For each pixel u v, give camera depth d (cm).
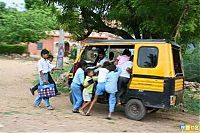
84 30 1692
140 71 1100
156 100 1076
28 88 1711
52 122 984
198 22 1157
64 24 1738
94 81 1150
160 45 1079
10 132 838
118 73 1115
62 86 1753
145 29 1354
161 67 1070
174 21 1198
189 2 1080
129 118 1132
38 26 4169
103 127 977
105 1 1405
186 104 1491
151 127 1052
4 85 1786
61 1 1520
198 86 2222
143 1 1155
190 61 2464
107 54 1214
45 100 1195
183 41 1408
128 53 1170
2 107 1169
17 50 4822
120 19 1402
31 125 925
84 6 1409
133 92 1112
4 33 4225
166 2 1140
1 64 3219
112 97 1114
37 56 4972
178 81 1128
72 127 940
